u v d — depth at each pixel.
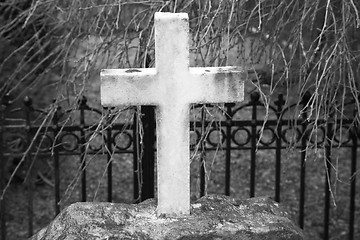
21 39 5.28
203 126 3.58
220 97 2.82
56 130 4.23
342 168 6.66
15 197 6.03
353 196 4.71
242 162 6.89
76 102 3.95
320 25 3.91
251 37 4.12
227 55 3.46
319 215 5.94
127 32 3.86
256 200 3.03
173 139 2.81
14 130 5.45
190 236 2.75
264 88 4.77
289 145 4.03
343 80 3.49
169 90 2.78
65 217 2.86
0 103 4.48
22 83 5.55
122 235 2.73
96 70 4.24
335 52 3.39
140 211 2.90
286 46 3.73
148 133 4.03
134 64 3.81
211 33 3.57
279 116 4.13
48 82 5.64
